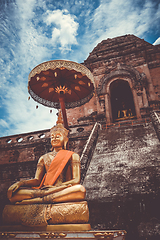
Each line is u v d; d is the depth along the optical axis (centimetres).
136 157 939
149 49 2181
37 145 1464
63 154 479
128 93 2364
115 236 346
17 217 366
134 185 769
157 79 2042
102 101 2041
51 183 430
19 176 1352
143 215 663
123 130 1242
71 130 1536
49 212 355
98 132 1305
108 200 745
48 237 322
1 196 1280
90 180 879
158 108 1841
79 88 880
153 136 1073
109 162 966
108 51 2306
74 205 366
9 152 1512
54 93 909
